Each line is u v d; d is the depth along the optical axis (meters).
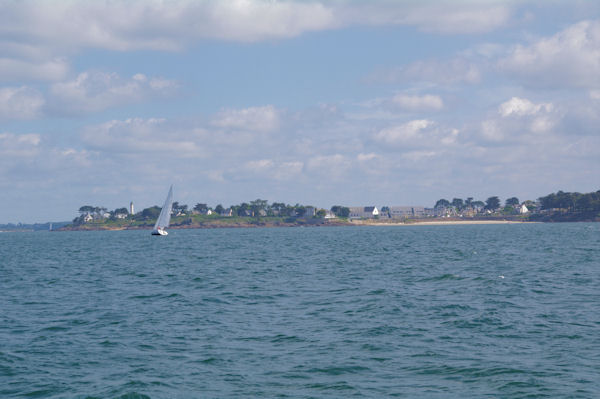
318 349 21.08
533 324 24.75
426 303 31.14
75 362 19.77
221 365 19.11
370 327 24.80
